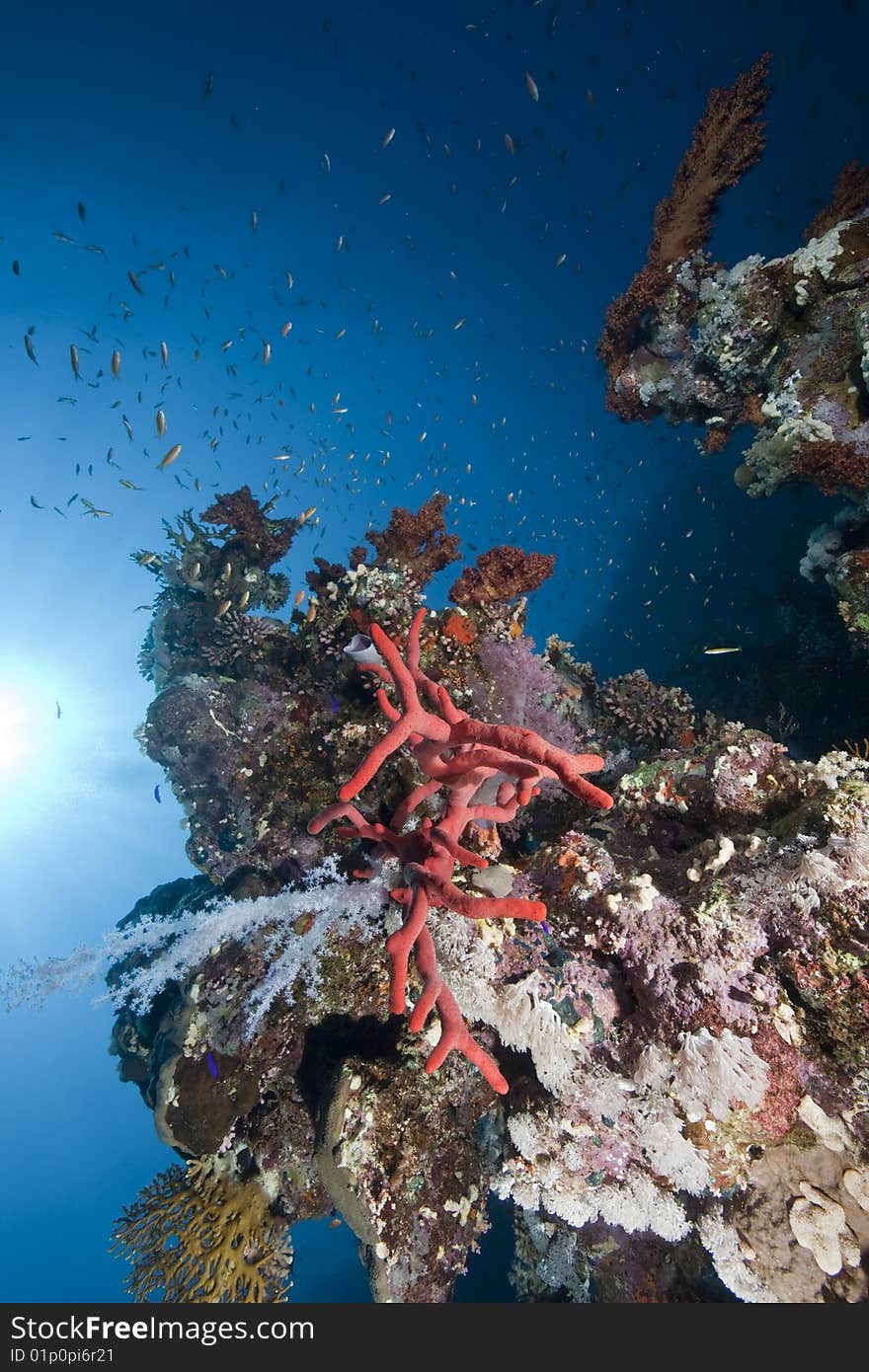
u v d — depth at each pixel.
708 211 7.87
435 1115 4.20
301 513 8.75
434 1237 4.05
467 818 3.03
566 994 3.75
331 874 5.32
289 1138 4.38
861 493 6.62
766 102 7.50
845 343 6.46
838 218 7.10
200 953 5.03
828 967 3.22
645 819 5.00
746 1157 3.40
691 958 3.51
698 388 7.91
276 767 6.49
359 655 3.79
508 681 6.39
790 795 4.32
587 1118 3.65
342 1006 4.37
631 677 7.39
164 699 7.07
